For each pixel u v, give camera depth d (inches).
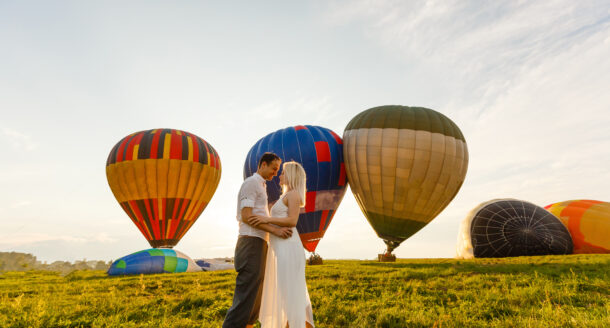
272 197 813.9
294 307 149.7
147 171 967.6
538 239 875.4
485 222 928.3
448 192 851.4
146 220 991.6
